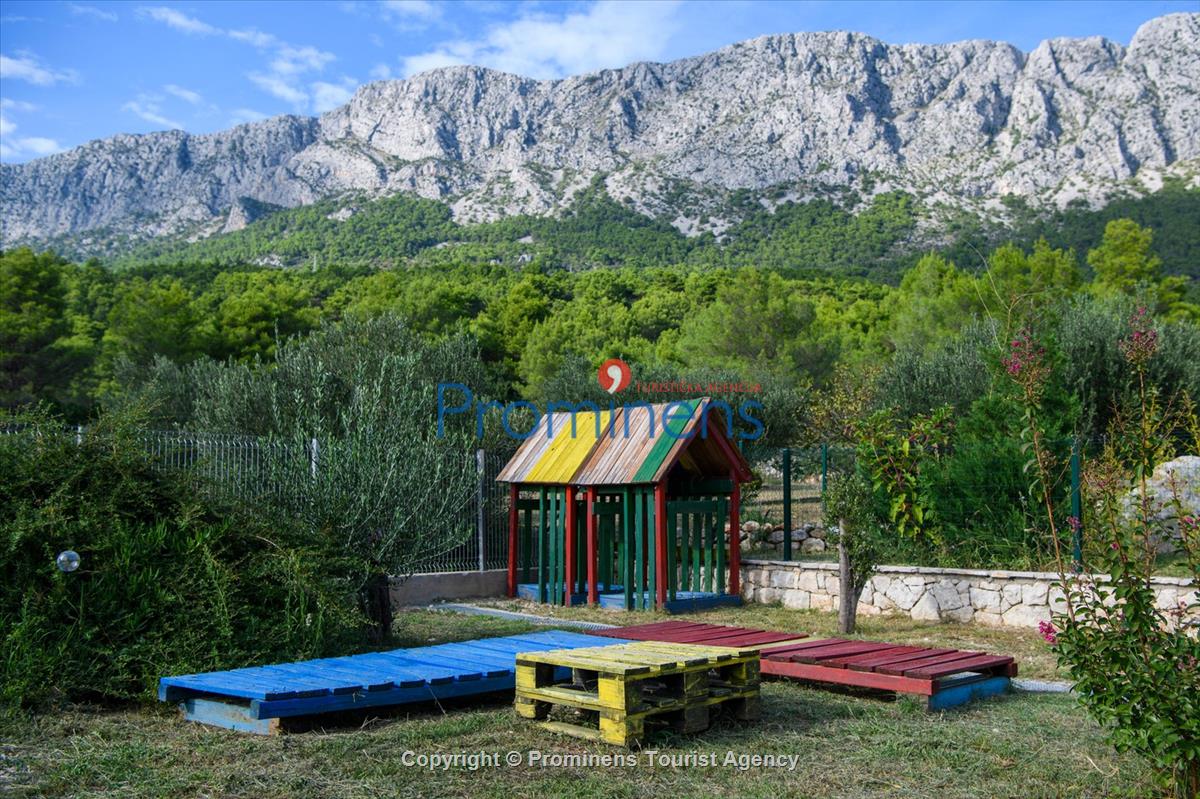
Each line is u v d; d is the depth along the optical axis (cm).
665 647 670
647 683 667
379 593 977
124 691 662
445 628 1101
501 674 683
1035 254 3944
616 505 1370
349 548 924
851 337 4722
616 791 484
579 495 1398
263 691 584
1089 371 1938
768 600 1345
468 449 1447
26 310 4906
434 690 648
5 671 634
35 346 4769
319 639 770
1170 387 1950
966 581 1139
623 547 1338
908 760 547
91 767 509
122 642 685
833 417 2523
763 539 1638
